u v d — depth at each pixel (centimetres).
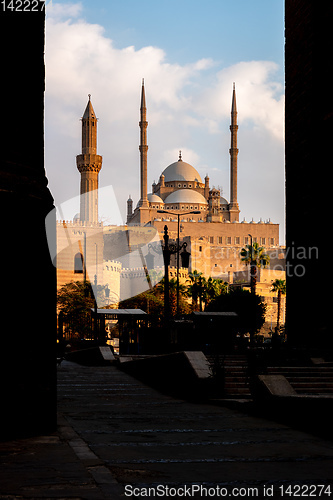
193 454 896
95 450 911
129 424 1221
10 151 1034
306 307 2428
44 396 1039
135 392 2020
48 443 946
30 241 1034
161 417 1350
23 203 1029
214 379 1719
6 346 995
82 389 2095
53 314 1064
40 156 1095
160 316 6272
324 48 2369
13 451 877
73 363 3975
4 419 984
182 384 1884
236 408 1505
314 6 2391
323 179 2355
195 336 4147
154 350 4091
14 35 1070
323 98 2370
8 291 1003
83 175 15000
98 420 1280
